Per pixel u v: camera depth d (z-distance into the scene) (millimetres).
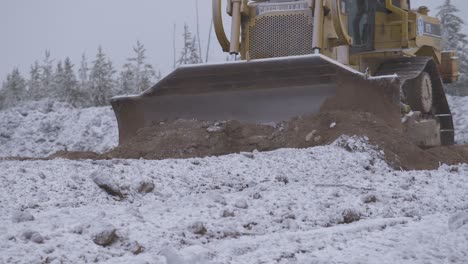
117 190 7805
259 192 7988
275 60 11852
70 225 5977
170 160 9625
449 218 6664
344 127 11344
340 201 7848
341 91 11867
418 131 13414
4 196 7293
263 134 11953
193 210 7070
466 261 5312
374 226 6746
